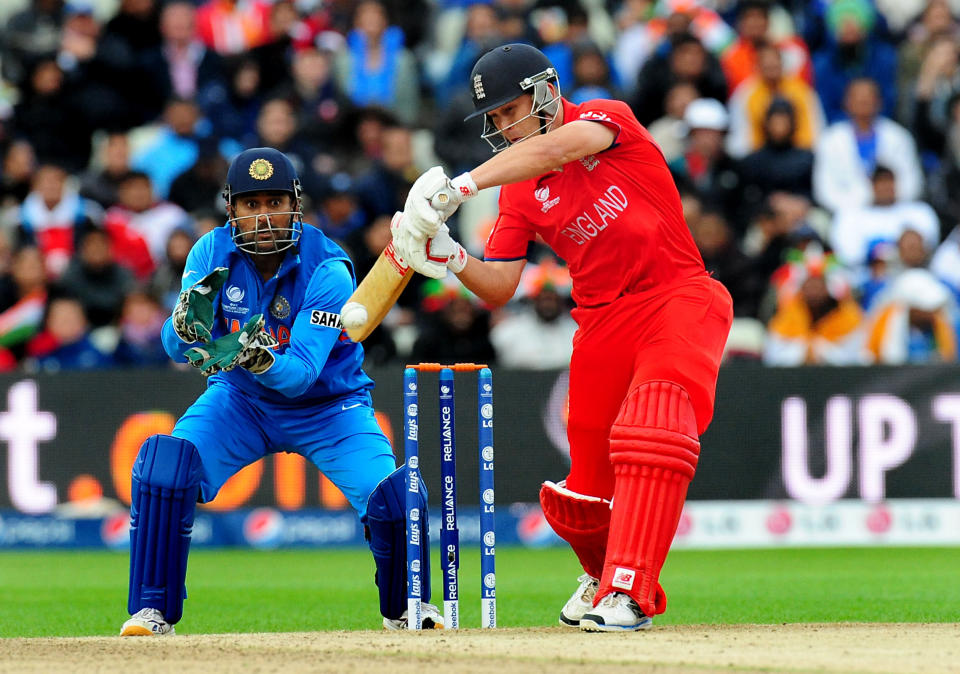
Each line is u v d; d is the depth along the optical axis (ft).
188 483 61.26
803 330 137.28
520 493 125.80
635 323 59.67
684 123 153.69
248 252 62.08
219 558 123.03
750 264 141.90
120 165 152.56
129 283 142.51
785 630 57.47
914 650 49.32
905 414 125.59
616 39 175.01
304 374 59.77
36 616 84.89
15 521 127.13
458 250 59.26
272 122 152.97
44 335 135.23
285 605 90.27
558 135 56.59
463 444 125.18
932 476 125.70
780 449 125.49
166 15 166.50
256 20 176.04
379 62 167.63
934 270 151.53
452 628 59.67
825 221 154.40
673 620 78.95
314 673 43.91
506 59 58.85
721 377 125.59
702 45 158.40
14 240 148.56
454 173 155.94
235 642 53.78
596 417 62.18
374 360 133.69
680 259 60.13
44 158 159.12
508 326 134.72
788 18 177.47
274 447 64.95
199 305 57.11
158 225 149.59
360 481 63.16
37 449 126.93
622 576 56.44
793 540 126.00
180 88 167.02
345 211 144.77
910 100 165.89
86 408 126.41
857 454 125.80
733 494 125.70
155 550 61.00
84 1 176.04
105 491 126.72
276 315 62.59
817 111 166.40
